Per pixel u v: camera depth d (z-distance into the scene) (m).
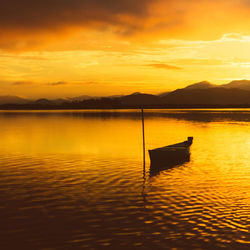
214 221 15.52
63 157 33.12
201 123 85.69
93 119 109.88
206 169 27.83
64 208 17.44
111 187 21.70
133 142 45.50
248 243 13.18
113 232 14.34
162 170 27.30
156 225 15.08
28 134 56.81
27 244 13.21
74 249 12.77
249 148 40.34
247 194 20.05
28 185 22.08
